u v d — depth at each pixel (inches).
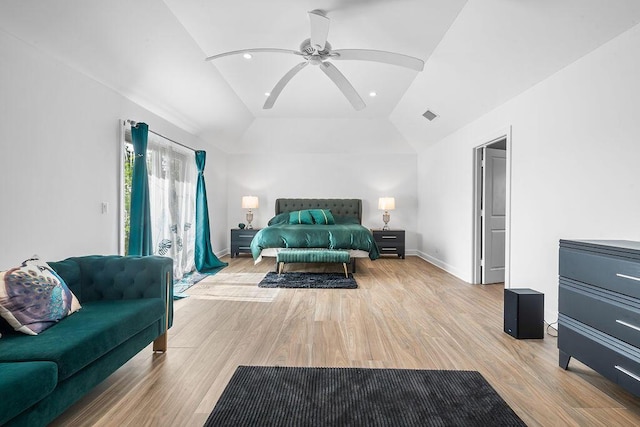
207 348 86.4
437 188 214.5
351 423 56.3
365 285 157.5
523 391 66.8
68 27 87.0
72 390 54.7
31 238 85.8
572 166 98.2
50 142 91.4
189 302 128.0
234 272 186.9
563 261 77.4
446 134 194.5
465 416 58.4
